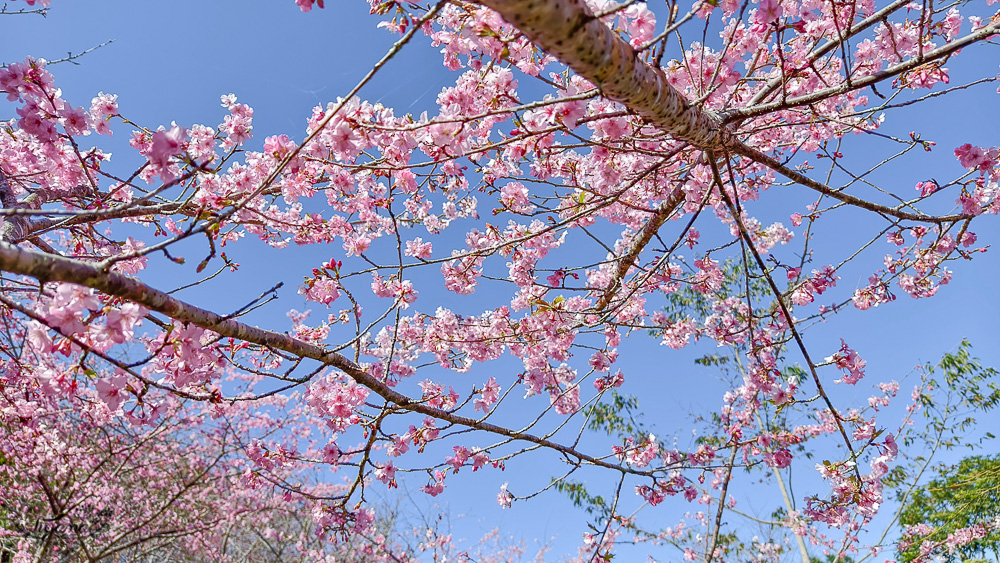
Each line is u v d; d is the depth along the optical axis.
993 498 9.03
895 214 3.49
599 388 4.52
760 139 4.42
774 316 4.23
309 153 2.78
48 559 7.68
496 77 2.60
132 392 2.26
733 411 6.58
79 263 1.63
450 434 3.57
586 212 3.21
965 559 8.82
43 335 1.98
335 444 3.64
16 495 7.89
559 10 1.49
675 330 5.22
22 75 2.86
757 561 10.22
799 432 7.68
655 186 3.82
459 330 4.46
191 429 9.30
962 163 3.36
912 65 2.50
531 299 4.04
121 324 1.97
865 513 4.02
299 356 2.73
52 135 3.01
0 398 4.47
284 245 4.64
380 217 4.56
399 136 2.66
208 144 3.31
